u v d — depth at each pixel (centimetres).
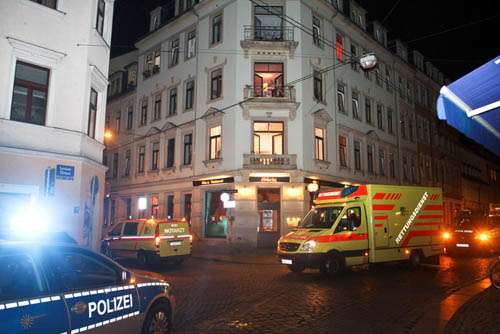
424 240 1457
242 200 2156
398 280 1181
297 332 659
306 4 2370
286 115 2231
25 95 1223
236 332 659
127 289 506
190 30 2656
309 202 2212
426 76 3975
